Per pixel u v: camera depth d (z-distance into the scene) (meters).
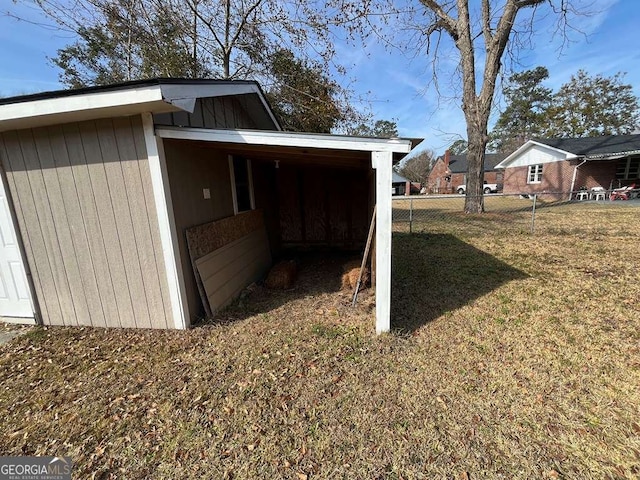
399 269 5.46
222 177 4.53
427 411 2.08
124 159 3.14
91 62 10.75
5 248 3.64
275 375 2.55
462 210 13.29
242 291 4.69
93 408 2.24
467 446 1.80
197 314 3.70
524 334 3.08
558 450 1.75
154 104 2.68
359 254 7.40
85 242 3.46
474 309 3.71
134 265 3.41
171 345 3.11
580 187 16.50
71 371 2.71
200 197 3.89
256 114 6.54
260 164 6.32
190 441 1.92
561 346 2.84
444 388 2.31
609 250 6.11
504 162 21.64
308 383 2.43
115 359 2.88
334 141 2.88
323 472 1.68
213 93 3.59
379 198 2.95
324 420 2.04
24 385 2.54
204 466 1.74
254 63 10.79
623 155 14.46
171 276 3.35
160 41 9.72
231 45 10.25
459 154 42.19
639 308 3.56
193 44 10.09
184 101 2.92
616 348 2.77
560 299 3.90
